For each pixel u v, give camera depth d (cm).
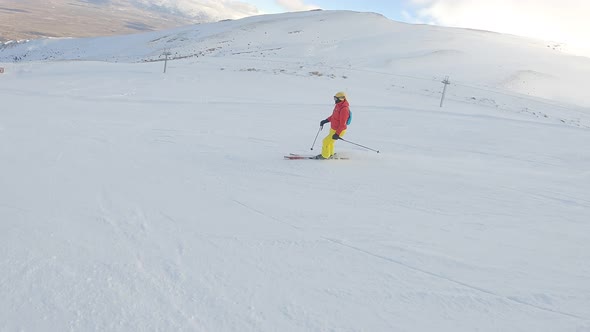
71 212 473
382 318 300
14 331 255
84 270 334
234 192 621
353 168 859
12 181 583
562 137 1504
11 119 1203
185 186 638
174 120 1473
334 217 525
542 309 323
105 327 265
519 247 459
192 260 370
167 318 280
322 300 319
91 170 698
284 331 276
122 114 1529
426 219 541
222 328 274
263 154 993
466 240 471
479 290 350
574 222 574
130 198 548
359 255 408
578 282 375
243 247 409
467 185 764
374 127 1609
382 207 586
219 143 1113
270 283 339
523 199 690
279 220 500
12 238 384
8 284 304
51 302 287
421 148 1238
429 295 337
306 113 1867
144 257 368
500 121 1842
